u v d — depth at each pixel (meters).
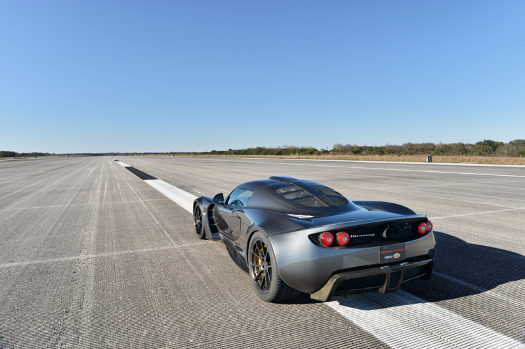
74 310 2.85
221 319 2.64
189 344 2.28
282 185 3.52
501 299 2.91
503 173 16.09
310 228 2.58
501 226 5.68
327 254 2.50
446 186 11.43
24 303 3.00
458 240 4.83
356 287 2.61
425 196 9.15
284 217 2.88
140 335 2.42
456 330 2.41
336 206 3.02
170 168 26.70
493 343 2.23
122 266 4.00
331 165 26.42
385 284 2.59
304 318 2.63
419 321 2.55
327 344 2.25
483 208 7.34
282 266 2.61
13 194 11.59
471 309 2.74
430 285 3.24
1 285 3.44
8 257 4.42
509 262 3.87
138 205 8.72
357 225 2.55
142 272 3.78
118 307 2.90
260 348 2.21
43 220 6.95
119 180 16.44
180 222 6.56
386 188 11.03
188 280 3.51
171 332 2.45
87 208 8.38
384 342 2.26
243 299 3.01
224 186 12.78
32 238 5.43
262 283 3.02
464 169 19.02
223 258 4.23
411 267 2.68
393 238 2.72
